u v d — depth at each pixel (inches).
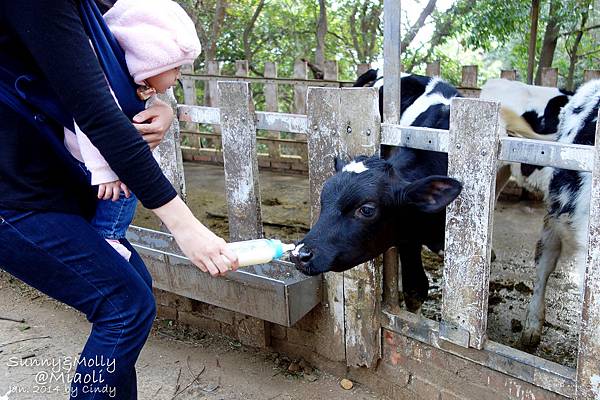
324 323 112.9
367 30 356.8
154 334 132.5
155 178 55.1
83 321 136.4
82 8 54.1
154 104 65.2
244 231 119.0
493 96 162.4
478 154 84.4
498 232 186.4
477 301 89.8
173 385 112.3
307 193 229.1
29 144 56.5
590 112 119.6
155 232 129.1
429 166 114.3
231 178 117.0
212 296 113.1
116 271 61.7
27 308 143.3
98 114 51.4
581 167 75.5
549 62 284.5
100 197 59.6
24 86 54.3
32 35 49.1
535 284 125.6
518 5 277.9
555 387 84.2
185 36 59.0
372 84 183.8
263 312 106.5
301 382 113.8
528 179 145.6
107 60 56.1
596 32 340.5
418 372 103.0
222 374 116.1
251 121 110.7
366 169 95.0
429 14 327.6
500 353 89.8
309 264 91.7
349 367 113.0
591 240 75.7
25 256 58.4
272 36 362.9
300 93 244.1
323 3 318.0
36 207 57.2
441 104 138.7
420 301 133.2
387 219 96.3
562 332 128.6
